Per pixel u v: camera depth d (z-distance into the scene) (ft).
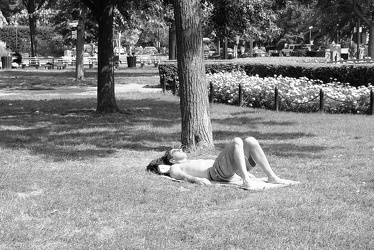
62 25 150.71
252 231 20.12
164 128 48.78
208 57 187.52
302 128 47.91
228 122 52.31
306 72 73.00
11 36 230.07
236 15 106.52
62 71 148.56
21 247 18.97
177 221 21.48
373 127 47.52
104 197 25.16
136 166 32.86
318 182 27.94
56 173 30.58
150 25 132.16
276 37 229.45
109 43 58.49
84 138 43.37
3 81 110.73
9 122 53.47
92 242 19.29
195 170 28.45
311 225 20.63
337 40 214.69
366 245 18.60
